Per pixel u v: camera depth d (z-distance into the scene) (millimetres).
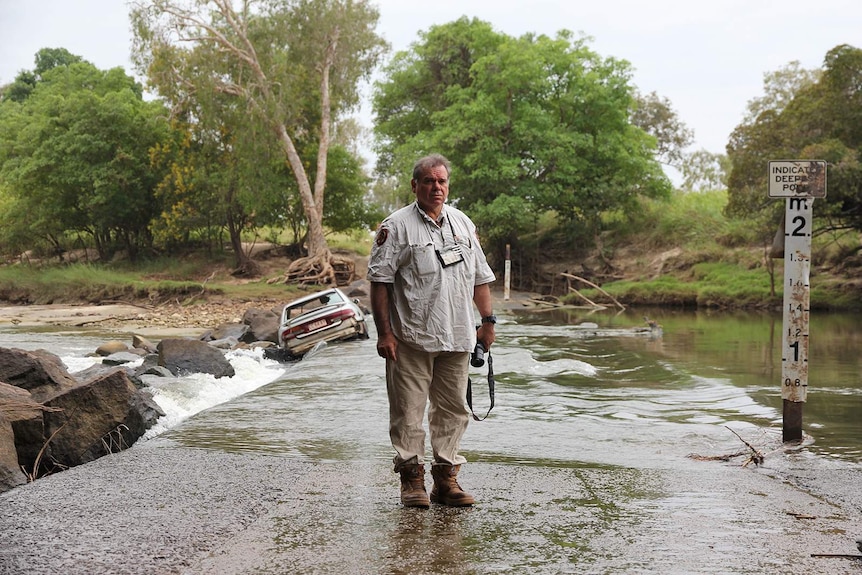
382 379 11594
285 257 57156
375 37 47781
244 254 52875
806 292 7242
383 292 4867
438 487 4992
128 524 4504
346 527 4457
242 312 36062
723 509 4918
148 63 45406
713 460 6582
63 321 32562
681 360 14680
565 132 47812
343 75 47594
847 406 9570
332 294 18719
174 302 40375
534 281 49281
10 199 59781
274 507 4871
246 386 12812
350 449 6766
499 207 44719
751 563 3898
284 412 8828
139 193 53312
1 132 63969
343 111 49375
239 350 18625
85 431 7320
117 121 52969
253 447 6848
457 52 52906
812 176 7055
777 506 5008
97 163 52969
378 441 7148
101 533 4340
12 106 79000
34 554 3996
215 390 11828
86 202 52438
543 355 15344
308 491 5266
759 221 37562
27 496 5105
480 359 5129
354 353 15312
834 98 31641
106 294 42406
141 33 44094
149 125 53312
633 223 50219
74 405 7379
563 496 5219
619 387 11094
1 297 45219
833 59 31531
